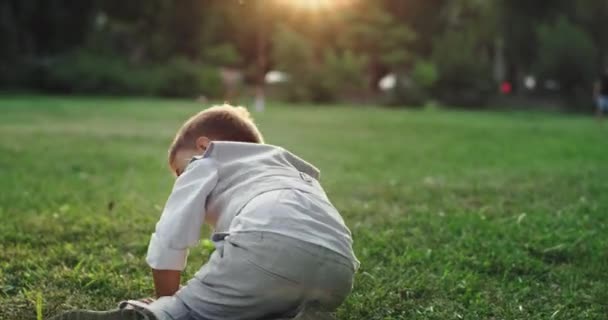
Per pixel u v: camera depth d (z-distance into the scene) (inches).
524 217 226.8
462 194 283.6
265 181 114.7
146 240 189.6
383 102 1460.4
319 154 454.0
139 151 436.1
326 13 1728.6
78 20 1614.2
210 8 1756.9
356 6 1732.3
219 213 114.8
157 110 948.0
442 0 1770.4
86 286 149.2
